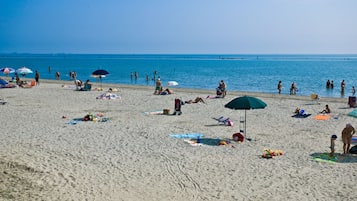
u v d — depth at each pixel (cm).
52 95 3422
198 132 1878
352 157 1442
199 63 16100
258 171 1284
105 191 1095
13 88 4038
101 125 2036
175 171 1284
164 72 8744
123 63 16088
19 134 1798
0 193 1029
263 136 1797
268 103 2891
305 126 2039
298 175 1243
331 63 15588
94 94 3500
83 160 1383
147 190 1116
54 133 1827
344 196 1069
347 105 2778
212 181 1194
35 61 18675
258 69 10231
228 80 6138
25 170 1230
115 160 1395
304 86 5022
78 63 15950
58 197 1029
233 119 2245
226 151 1528
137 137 1758
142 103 2917
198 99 2944
